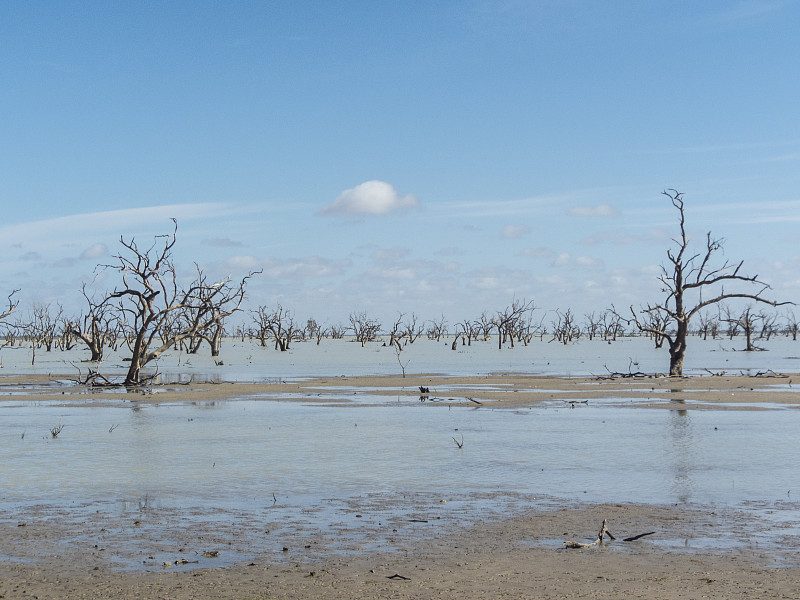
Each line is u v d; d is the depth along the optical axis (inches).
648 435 896.3
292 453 775.7
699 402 1291.8
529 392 1519.4
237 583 371.9
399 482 627.8
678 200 1862.7
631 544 442.3
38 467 697.6
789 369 2359.7
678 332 1899.6
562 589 357.7
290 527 484.4
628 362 2871.6
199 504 550.6
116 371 2362.2
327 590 359.9
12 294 2066.9
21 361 2987.2
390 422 1037.8
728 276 1840.6
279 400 1380.4
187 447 816.3
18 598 350.9
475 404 1284.4
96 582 374.6
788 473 661.3
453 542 448.8
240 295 1868.8
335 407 1250.0
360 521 500.1
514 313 5012.3
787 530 472.1
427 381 1849.2
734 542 445.4
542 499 564.4
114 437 896.3
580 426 983.0
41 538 458.9
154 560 413.7
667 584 364.5
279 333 4397.1
